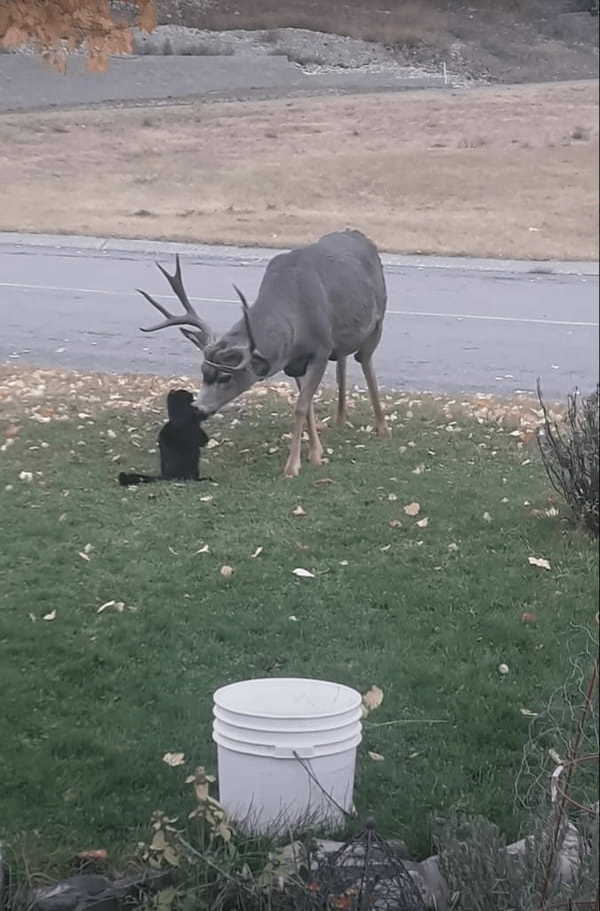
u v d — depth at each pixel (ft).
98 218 43.80
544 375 47.16
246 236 41.22
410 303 55.26
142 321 51.44
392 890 14.49
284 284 34.14
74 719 20.03
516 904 14.15
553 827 14.90
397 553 27.96
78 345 49.34
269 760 16.28
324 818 16.44
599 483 28.50
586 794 16.72
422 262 54.60
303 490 32.89
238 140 34.99
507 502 31.63
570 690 20.63
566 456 29.40
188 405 33.47
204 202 37.35
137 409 41.78
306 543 28.53
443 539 28.89
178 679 21.54
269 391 45.27
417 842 16.72
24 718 20.02
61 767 18.45
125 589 25.58
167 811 17.26
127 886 15.12
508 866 14.71
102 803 17.54
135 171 37.37
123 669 21.89
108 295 50.42
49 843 16.55
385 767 18.65
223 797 16.72
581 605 24.82
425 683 21.50
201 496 32.22
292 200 35.55
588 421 29.45
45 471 34.47
